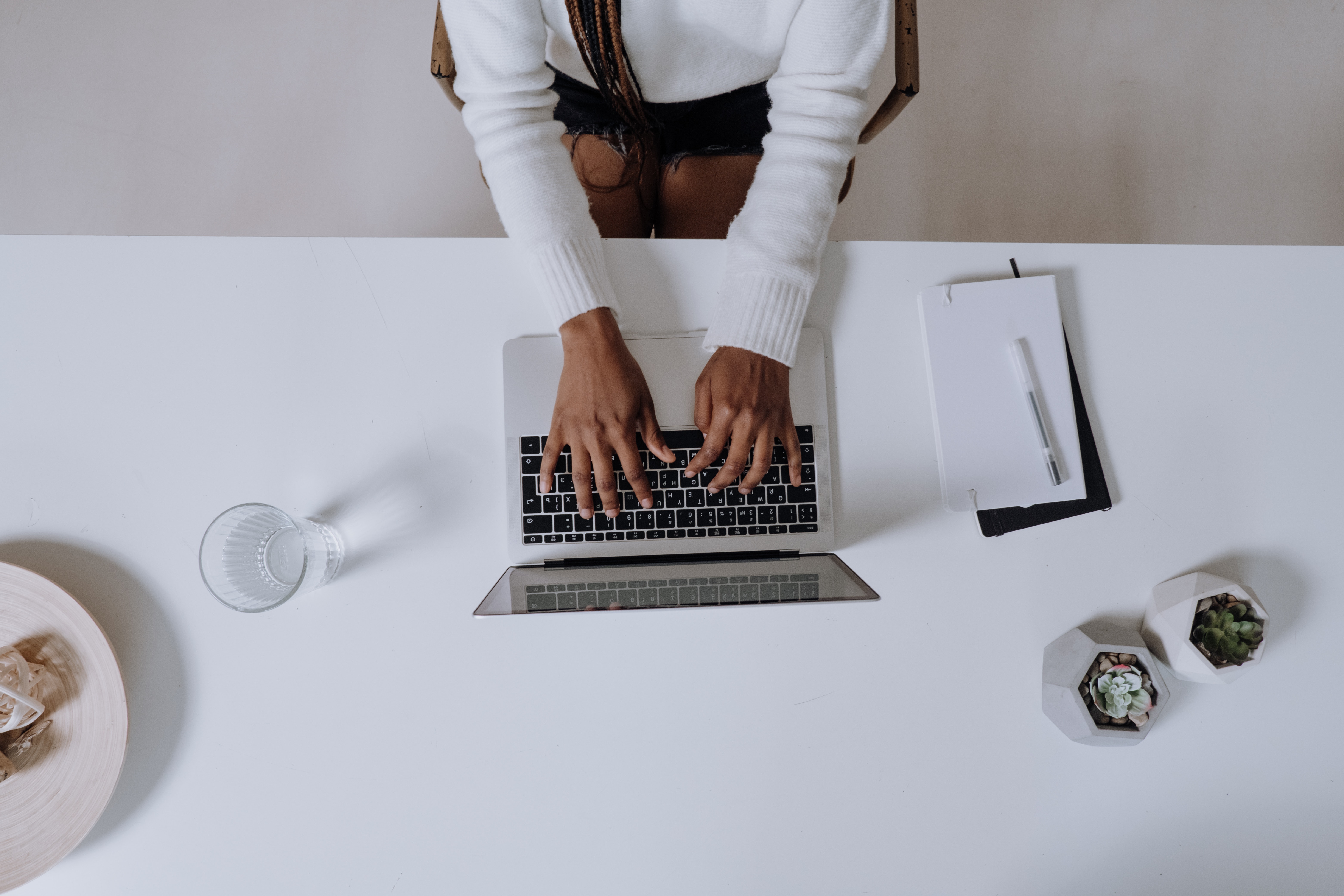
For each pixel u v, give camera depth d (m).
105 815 0.82
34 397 0.85
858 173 1.51
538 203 0.82
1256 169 1.54
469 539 0.87
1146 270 0.92
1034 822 0.87
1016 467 0.89
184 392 0.86
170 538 0.85
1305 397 0.91
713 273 0.89
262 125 1.48
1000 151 1.53
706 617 0.87
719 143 1.05
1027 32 1.54
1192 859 0.87
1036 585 0.89
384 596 0.86
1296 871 0.87
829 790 0.87
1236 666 0.84
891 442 0.90
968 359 0.89
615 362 0.82
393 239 0.88
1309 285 0.92
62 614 0.82
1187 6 1.55
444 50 0.88
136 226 1.46
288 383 0.87
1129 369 0.91
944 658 0.88
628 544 0.86
